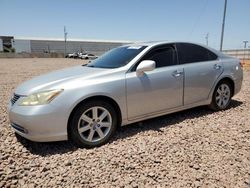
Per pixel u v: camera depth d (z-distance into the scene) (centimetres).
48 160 336
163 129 445
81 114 366
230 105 606
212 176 295
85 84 371
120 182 286
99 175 299
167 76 447
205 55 523
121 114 405
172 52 473
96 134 388
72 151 362
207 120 493
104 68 433
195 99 498
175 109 473
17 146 379
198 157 340
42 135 349
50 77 407
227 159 334
